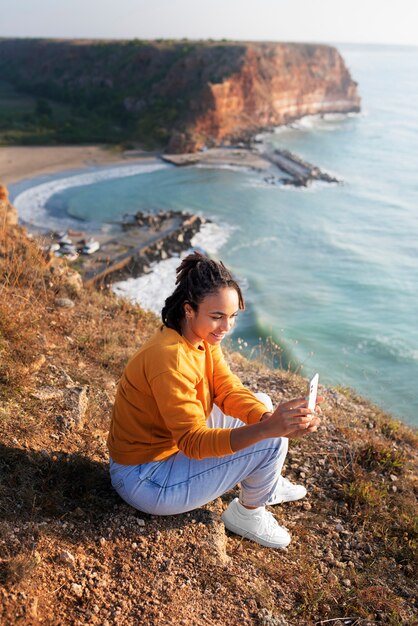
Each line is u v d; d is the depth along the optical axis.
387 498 3.89
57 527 2.82
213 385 2.92
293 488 3.70
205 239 42.72
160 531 2.98
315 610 2.84
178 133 78.44
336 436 4.63
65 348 4.76
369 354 25.47
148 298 30.59
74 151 76.19
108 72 114.50
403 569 3.30
